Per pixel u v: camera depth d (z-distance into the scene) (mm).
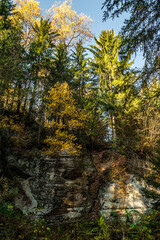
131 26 3277
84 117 11773
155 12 3008
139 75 3162
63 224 7637
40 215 7742
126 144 10523
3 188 7797
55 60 15703
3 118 10484
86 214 8430
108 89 11133
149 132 9453
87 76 15727
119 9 3297
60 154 9867
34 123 12945
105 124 12938
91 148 12305
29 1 17719
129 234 5129
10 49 9961
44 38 14164
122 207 8680
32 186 8445
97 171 10086
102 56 13555
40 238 5512
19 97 11883
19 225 5613
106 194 9203
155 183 5266
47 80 13602
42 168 9094
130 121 10281
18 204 7672
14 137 9867
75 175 9531
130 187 9203
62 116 11789
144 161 9852
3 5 12969
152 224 4484
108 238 5492
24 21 17406
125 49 3445
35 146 10219
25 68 11391
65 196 8719
